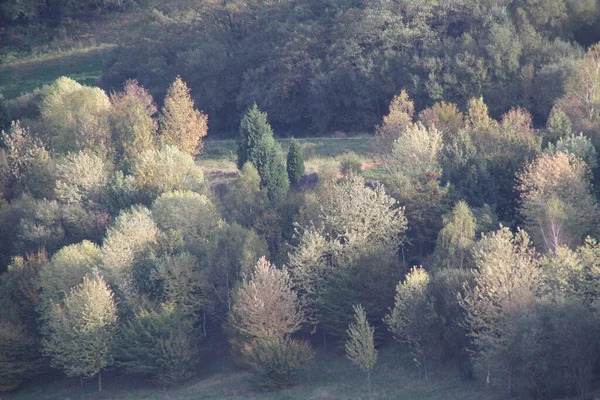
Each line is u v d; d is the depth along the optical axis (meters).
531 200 95.00
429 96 149.00
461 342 81.56
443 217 95.19
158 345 89.31
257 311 86.88
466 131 115.25
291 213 105.31
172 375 89.19
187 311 94.50
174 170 117.75
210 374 91.69
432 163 107.31
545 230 87.38
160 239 101.44
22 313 100.88
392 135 122.25
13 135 134.62
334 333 89.94
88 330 91.50
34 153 131.25
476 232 92.50
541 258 79.44
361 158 130.38
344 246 93.06
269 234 103.00
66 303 92.81
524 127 121.25
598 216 91.38
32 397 92.88
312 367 89.06
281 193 112.12
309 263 92.25
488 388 76.06
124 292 95.62
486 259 79.00
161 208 106.25
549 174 95.50
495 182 104.06
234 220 106.44
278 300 88.50
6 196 127.88
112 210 115.06
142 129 132.88
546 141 116.12
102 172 123.31
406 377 82.81
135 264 98.50
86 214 113.06
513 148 109.25
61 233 110.88
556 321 70.31
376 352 82.81
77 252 100.31
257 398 82.81
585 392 69.94
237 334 89.38
